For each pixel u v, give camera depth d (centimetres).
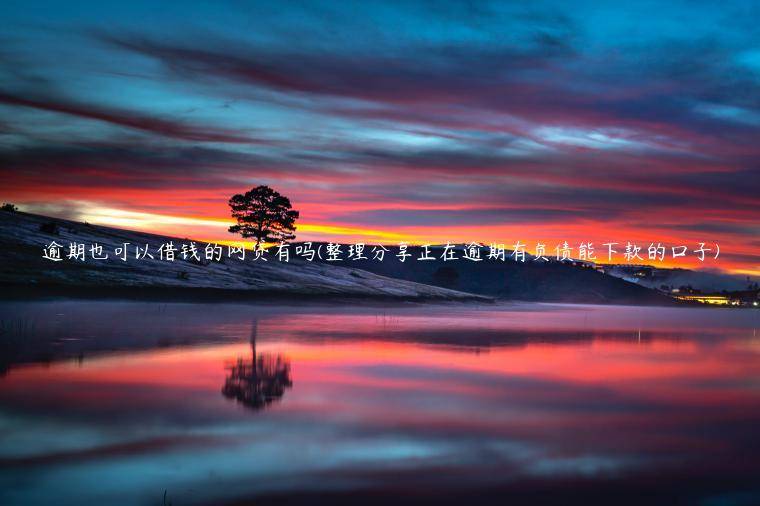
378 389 1648
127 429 1171
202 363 2036
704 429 1248
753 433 1219
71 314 3922
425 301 10312
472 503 843
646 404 1502
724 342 3606
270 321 4238
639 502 851
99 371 1802
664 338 3822
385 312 6550
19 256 6694
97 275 6688
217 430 1180
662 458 1043
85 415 1270
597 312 10081
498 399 1541
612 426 1264
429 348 2745
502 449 1087
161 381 1675
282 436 1146
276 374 1859
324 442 1112
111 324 3366
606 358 2542
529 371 2072
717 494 881
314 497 857
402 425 1245
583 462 1017
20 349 2209
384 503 838
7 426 1175
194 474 938
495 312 7950
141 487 883
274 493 869
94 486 884
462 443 1120
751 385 1833
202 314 4647
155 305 5462
